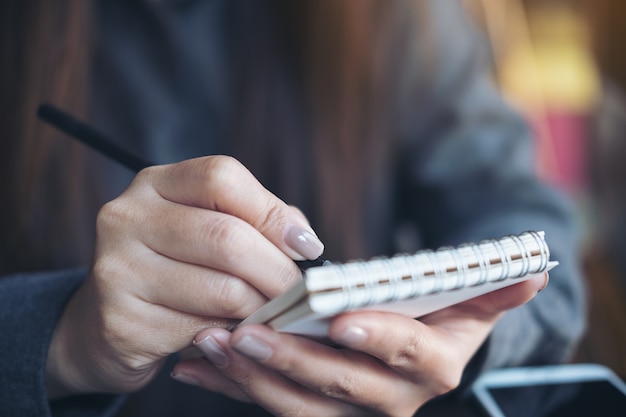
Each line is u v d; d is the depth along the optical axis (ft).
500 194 2.92
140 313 1.56
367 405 1.61
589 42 5.95
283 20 2.98
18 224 2.88
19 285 2.01
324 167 2.93
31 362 1.82
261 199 1.51
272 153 2.96
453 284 1.27
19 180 2.85
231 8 3.09
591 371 2.19
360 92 2.98
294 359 1.46
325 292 1.17
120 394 1.89
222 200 1.50
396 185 3.25
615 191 5.62
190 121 3.09
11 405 1.82
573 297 2.32
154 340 1.58
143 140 3.02
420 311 1.48
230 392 1.76
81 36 2.89
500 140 3.07
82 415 1.92
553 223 2.70
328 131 2.94
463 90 3.16
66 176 2.86
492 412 1.90
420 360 1.51
